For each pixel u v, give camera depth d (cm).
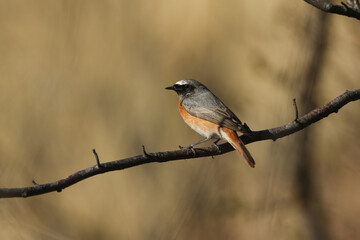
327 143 1584
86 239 1515
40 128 1484
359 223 1466
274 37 1364
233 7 1636
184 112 989
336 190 1555
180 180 1515
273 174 1284
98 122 1666
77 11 1677
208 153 748
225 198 1337
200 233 1358
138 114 1712
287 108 1228
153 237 1394
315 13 1210
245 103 1507
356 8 634
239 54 1602
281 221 1325
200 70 1689
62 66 1645
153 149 1680
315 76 1205
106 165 584
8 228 846
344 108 1552
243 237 1348
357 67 1377
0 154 1396
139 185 1570
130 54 1770
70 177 556
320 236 1369
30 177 1381
